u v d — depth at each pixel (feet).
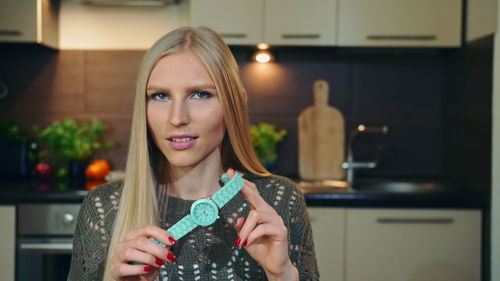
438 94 9.80
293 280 2.81
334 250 7.93
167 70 2.86
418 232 7.93
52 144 9.23
